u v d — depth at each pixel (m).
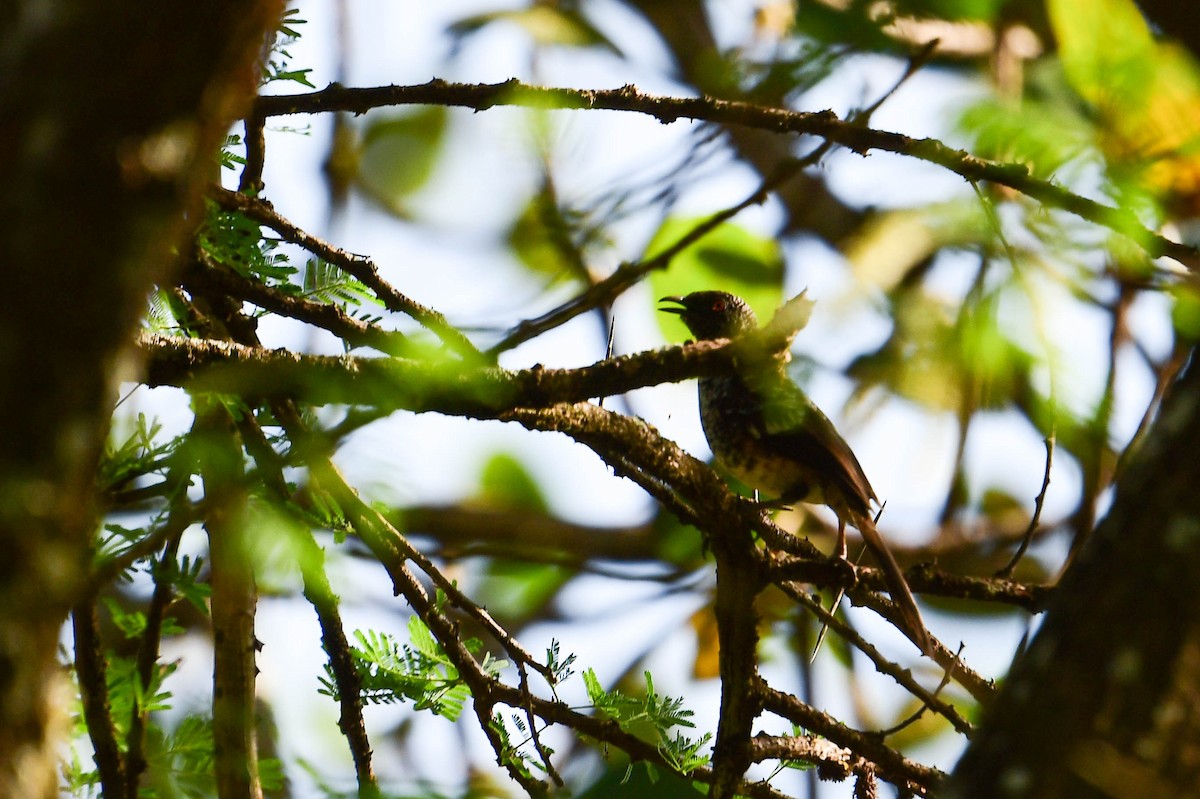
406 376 5.68
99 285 2.70
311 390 5.64
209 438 5.23
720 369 6.02
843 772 8.38
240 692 6.76
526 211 5.94
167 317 6.85
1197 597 4.37
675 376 6.03
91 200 2.68
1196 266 4.65
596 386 6.00
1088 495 5.59
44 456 2.69
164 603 5.98
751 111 7.05
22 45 2.66
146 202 2.75
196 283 7.03
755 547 8.03
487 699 8.05
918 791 8.13
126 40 2.69
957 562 13.92
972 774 4.45
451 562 11.45
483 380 5.77
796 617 11.63
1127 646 4.37
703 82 4.70
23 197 2.64
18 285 2.64
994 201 4.82
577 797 5.69
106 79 2.69
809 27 4.31
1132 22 3.99
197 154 2.87
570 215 5.23
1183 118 3.99
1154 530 4.50
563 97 7.60
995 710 4.55
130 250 2.74
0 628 2.69
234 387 5.64
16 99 2.64
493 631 8.15
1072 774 4.26
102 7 2.68
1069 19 4.04
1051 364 4.87
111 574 4.62
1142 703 4.30
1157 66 3.95
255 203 7.62
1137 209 4.27
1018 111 4.06
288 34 7.30
